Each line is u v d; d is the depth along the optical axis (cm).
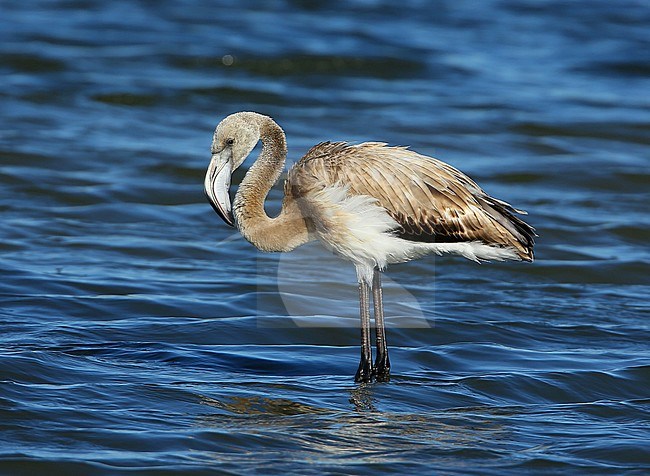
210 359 1144
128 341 1192
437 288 1465
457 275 1526
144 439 905
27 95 2422
